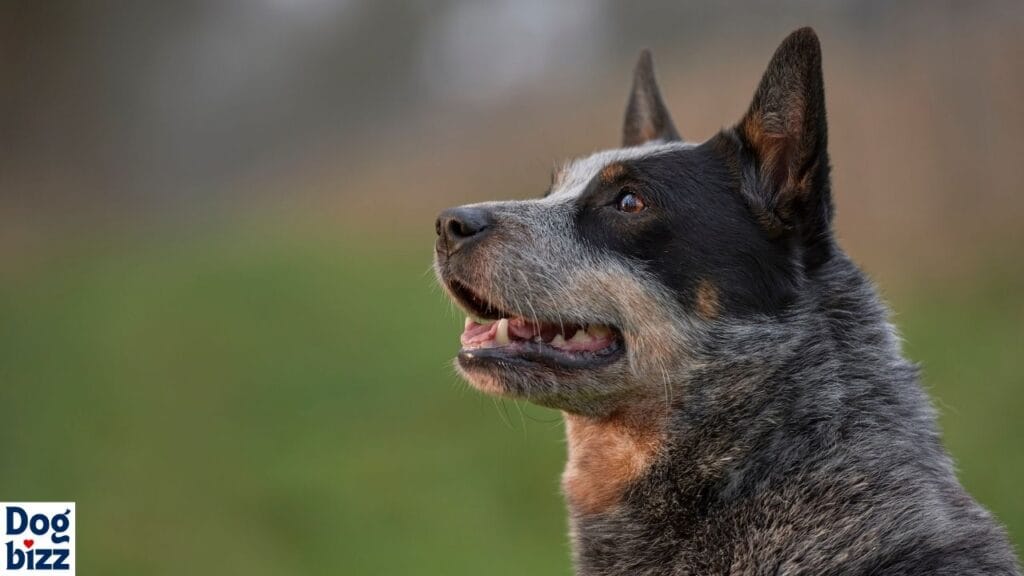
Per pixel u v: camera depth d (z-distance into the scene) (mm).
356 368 17953
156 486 14156
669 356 6457
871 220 19391
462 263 6785
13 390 18266
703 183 6668
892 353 6465
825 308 6465
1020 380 14078
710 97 22953
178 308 24031
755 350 6398
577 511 6652
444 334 19641
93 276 29250
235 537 12852
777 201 6535
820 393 6285
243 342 20391
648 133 8258
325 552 12398
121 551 12711
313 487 13617
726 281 6469
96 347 21188
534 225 6781
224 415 16656
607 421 6590
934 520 5855
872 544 5828
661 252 6566
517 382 6492
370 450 14750
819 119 6410
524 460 14039
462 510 12938
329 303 22906
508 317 6875
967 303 16703
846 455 6094
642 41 32406
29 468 15219
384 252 27469
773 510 6094
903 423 6234
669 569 6234
